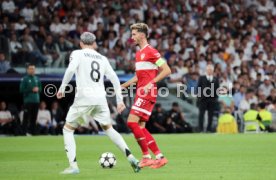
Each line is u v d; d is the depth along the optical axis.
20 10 93.00
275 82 96.38
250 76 97.75
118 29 97.06
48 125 78.69
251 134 76.12
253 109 85.56
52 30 92.50
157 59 35.75
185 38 100.00
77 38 92.44
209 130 81.81
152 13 101.56
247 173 33.28
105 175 32.41
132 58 92.50
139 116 35.84
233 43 103.19
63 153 48.44
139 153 48.84
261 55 102.00
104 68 34.06
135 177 31.33
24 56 86.50
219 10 108.38
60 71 87.00
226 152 48.97
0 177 31.75
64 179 30.61
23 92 73.38
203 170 35.12
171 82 91.38
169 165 38.22
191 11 107.25
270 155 46.03
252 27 108.19
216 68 92.88
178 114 83.12
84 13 96.19
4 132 77.06
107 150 51.34
